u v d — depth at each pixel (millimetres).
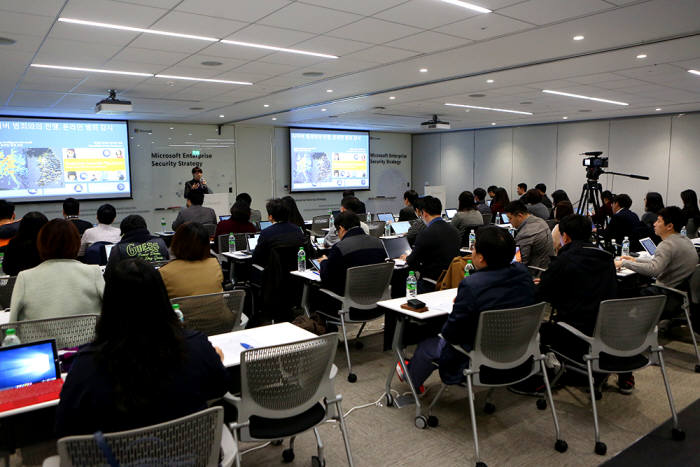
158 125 12039
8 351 1864
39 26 4387
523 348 2695
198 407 1537
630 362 2885
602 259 2988
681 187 10938
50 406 1758
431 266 4301
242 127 13320
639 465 2613
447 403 3367
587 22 4473
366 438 2920
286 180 14211
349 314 3801
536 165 13625
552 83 7379
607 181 12148
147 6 3936
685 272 4113
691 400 3381
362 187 15680
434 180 16500
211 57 5664
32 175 10484
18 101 8516
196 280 2977
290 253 4395
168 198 12320
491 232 2727
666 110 10516
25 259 3334
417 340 3666
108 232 5445
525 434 2953
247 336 2617
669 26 4578
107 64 5926
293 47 5289
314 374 2123
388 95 8508
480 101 9258
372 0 3883
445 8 4086
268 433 2066
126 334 1418
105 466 1371
